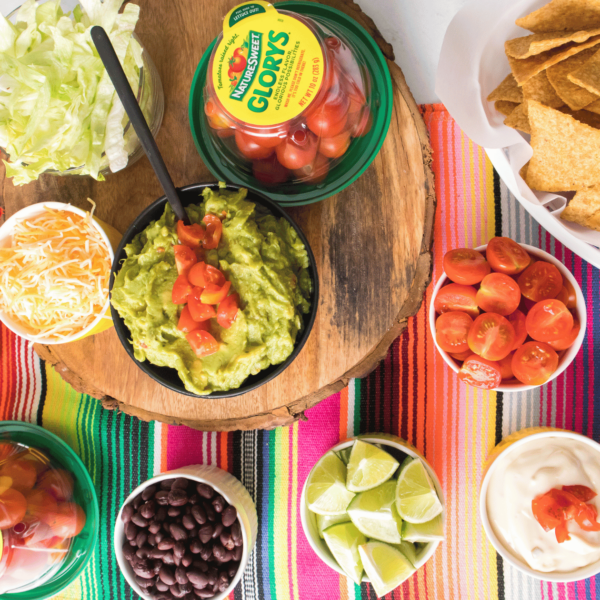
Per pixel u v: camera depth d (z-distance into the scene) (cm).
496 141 69
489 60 71
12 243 68
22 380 77
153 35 69
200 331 63
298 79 64
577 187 68
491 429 74
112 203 69
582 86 65
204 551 72
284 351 64
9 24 65
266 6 64
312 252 67
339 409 75
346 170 68
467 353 70
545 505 69
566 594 74
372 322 68
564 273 69
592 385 73
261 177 68
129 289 64
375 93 68
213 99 65
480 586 75
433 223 67
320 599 76
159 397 69
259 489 76
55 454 76
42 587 75
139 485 74
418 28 74
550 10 66
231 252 64
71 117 65
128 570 73
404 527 71
